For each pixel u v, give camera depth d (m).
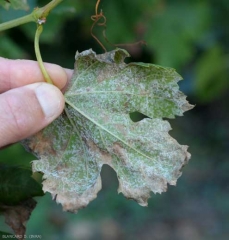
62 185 0.28
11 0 0.33
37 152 0.28
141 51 0.71
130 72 0.28
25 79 0.33
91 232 0.83
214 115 1.11
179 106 0.28
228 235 0.90
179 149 0.27
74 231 0.82
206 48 0.83
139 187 0.27
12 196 0.29
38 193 0.29
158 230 0.89
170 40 0.70
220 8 0.85
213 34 0.85
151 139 0.28
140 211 0.90
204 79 0.63
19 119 0.28
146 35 0.69
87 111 0.28
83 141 0.28
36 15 0.27
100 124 0.28
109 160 0.28
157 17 0.70
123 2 0.66
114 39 0.66
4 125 0.28
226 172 1.02
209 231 0.90
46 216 0.77
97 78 0.28
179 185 0.98
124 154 0.28
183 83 0.81
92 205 0.88
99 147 0.28
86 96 0.28
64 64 0.72
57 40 0.68
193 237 0.89
